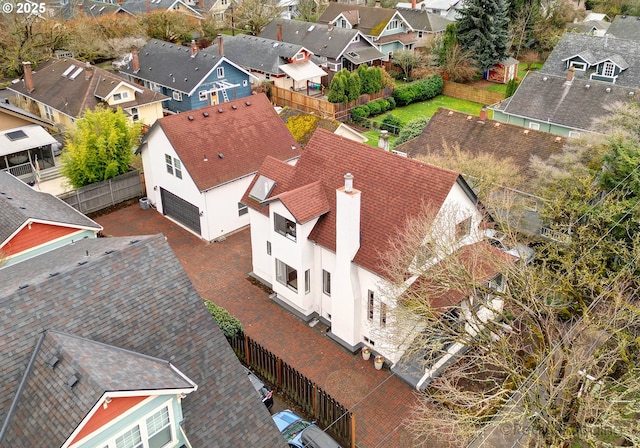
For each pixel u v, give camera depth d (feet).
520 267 66.85
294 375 68.28
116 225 110.52
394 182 75.72
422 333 64.28
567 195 89.10
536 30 243.40
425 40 240.32
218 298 88.94
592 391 55.26
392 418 67.10
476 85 215.92
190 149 102.73
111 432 41.98
